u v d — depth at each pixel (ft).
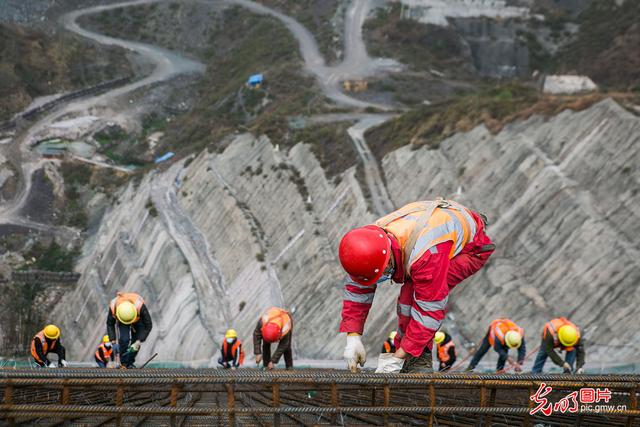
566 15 326.03
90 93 333.62
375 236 18.17
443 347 47.73
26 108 306.96
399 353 18.83
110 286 194.18
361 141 174.40
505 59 308.40
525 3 340.59
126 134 310.65
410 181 140.77
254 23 386.11
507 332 43.98
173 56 391.86
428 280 18.31
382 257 18.01
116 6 428.56
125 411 15.80
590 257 91.20
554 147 115.65
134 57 377.71
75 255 229.66
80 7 425.69
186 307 150.61
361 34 321.52
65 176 266.77
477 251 20.21
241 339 134.00
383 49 306.96
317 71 286.87
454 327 99.50
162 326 155.33
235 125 265.13
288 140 193.16
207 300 151.23
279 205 166.09
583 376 17.42
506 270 100.83
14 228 239.09
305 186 165.78
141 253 193.36
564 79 202.08
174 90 354.74
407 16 322.55
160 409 15.87
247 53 351.46
